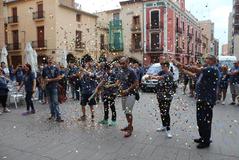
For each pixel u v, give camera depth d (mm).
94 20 30438
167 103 6266
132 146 5609
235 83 10859
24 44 28438
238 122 7789
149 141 5930
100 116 8547
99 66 8156
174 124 7461
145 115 8688
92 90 7832
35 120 8031
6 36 29484
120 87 6449
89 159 4926
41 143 5816
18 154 5180
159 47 30656
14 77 14492
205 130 5492
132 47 32312
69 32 26875
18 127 7184
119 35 32781
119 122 7688
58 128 7055
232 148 5488
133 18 32156
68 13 26891
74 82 12328
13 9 28984
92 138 6156
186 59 35438
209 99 5418
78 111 9406
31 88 8984
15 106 10375
